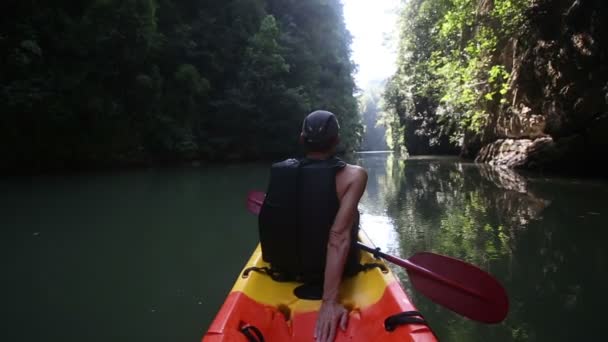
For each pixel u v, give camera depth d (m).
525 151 11.59
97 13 13.91
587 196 6.81
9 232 5.29
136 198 7.83
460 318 2.74
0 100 12.04
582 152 9.61
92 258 4.21
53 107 12.84
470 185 8.82
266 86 20.69
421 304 2.97
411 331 1.45
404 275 3.53
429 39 22.61
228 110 19.64
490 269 3.57
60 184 10.20
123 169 15.03
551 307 2.84
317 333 1.67
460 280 1.94
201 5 20.84
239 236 4.99
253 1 22.23
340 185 1.86
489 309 1.84
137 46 14.72
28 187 9.55
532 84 10.65
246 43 21.42
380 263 2.21
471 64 13.66
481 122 15.29
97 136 14.40
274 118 21.23
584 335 2.46
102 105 14.11
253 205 3.93
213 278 3.58
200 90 18.30
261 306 1.88
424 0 22.44
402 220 5.57
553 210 5.84
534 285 3.22
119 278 3.62
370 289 1.99
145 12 14.80
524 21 10.09
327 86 28.94
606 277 3.33
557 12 9.32
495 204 6.48
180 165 17.20
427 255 2.07
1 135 12.34
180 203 7.28
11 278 3.68
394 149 41.22
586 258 3.78
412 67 25.66
